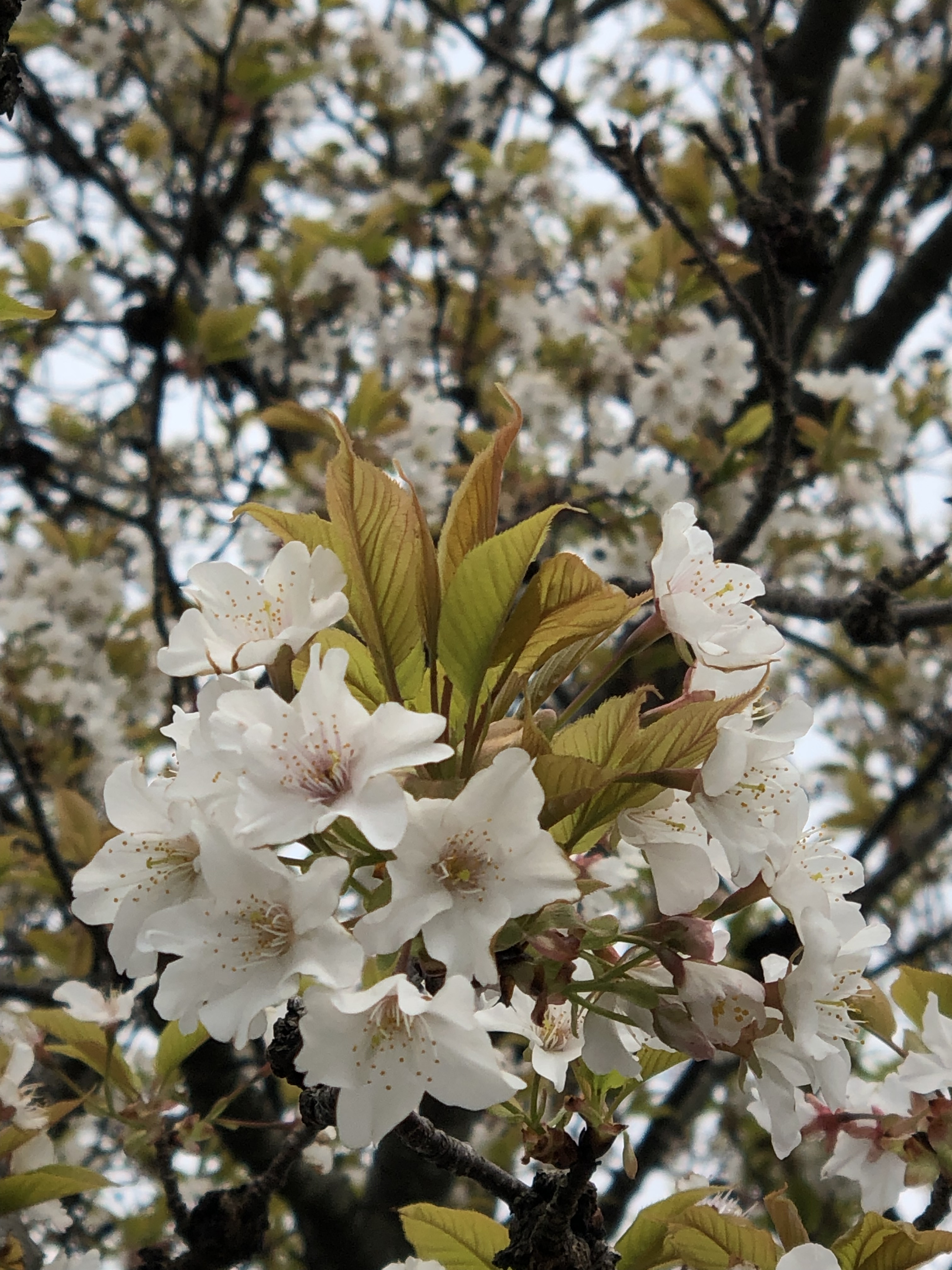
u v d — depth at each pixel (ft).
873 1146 1.45
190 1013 1.04
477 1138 2.81
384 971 1.16
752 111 3.61
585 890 1.05
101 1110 1.62
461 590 1.11
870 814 3.87
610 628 1.14
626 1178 2.50
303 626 1.11
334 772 1.05
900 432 3.03
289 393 3.80
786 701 1.17
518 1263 1.19
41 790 3.11
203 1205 1.65
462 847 1.05
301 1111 1.22
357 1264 2.28
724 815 1.11
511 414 1.15
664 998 1.11
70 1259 1.59
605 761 1.13
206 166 3.31
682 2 2.91
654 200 2.14
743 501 3.03
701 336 3.06
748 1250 1.29
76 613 3.61
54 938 2.22
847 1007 1.20
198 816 1.08
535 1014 1.09
